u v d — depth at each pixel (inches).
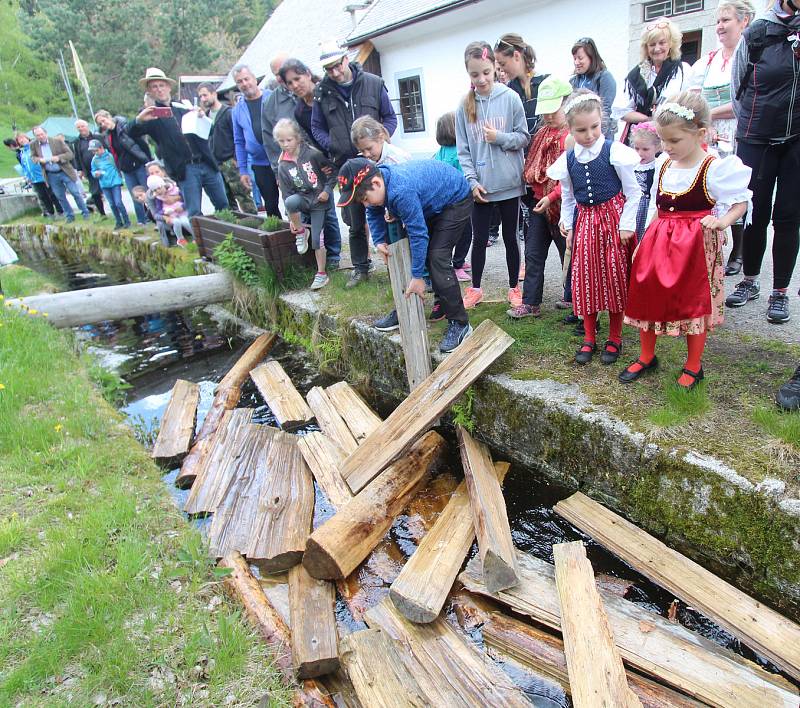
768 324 142.9
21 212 613.0
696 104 104.3
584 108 122.4
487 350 142.1
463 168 165.9
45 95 1485.0
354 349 191.3
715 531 102.5
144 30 1144.2
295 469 148.8
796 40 119.3
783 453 99.4
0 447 142.4
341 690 90.4
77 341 248.5
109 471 135.5
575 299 135.1
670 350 139.1
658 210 116.1
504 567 101.0
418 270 146.7
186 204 322.0
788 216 132.3
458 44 386.0
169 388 213.8
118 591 99.0
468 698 85.7
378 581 113.7
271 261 232.4
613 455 117.0
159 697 83.1
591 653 86.6
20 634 92.2
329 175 216.4
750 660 88.4
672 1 277.1
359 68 206.7
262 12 1422.2
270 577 116.5
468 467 131.8
